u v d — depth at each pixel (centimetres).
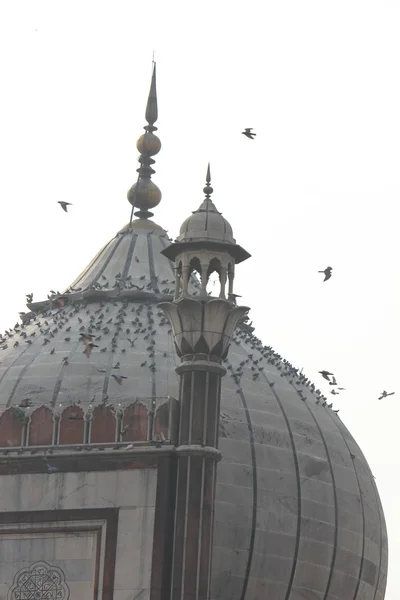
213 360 7031
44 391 8119
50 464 7131
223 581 7869
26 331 8756
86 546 7038
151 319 8650
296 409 8488
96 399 8031
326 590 8212
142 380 8125
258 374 8512
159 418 7050
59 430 7194
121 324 8581
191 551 6800
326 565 8206
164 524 6925
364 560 8469
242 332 8962
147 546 6925
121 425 7106
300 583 8100
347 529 8344
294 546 8069
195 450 6912
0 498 7144
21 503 7125
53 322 8750
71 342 8462
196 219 7250
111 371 8188
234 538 7919
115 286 8944
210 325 7012
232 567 7894
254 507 7988
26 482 7144
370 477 8806
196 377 7006
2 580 7088
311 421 8519
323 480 8306
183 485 6894
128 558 6938
